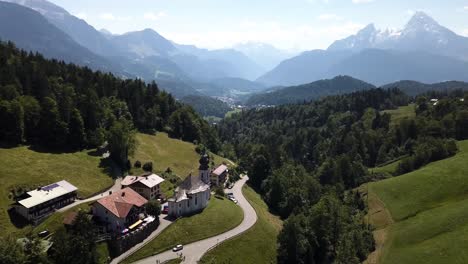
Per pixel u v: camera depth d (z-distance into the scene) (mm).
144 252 101125
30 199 108062
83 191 128625
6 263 77500
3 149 139750
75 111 162875
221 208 135625
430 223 126500
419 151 195625
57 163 141625
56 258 85000
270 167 191625
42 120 157750
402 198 153500
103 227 102750
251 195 168875
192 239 112875
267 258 115938
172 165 178000
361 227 138000
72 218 101625
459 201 137250
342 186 182750
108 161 157250
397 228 135000
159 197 138000
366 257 122250
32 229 101125
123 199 112938
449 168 161875
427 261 108250
